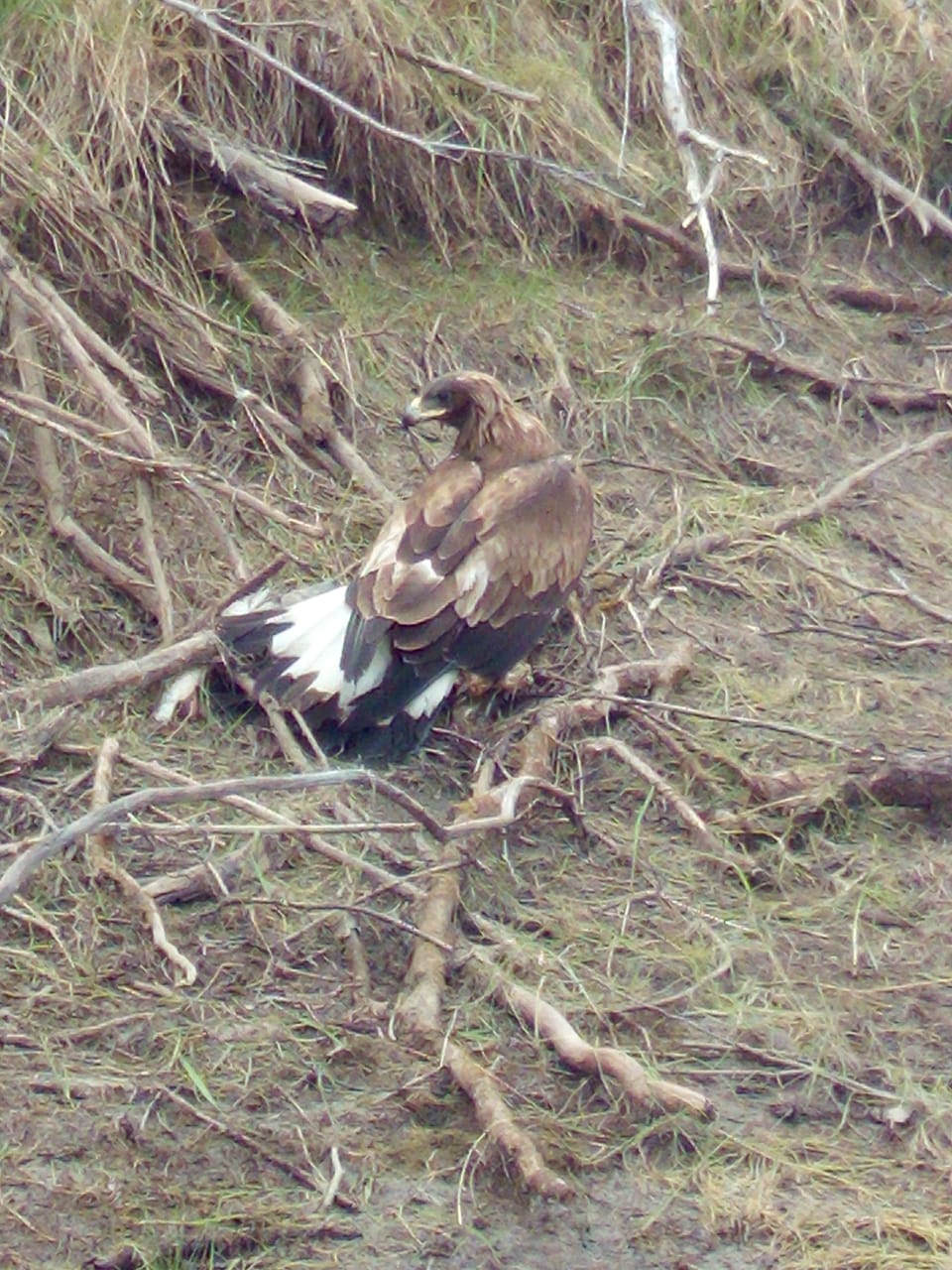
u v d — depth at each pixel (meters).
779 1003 8.74
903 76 15.47
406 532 9.99
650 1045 8.41
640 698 10.60
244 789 8.08
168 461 10.46
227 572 10.77
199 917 8.69
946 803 10.03
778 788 9.95
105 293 11.62
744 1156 7.91
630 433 12.91
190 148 12.40
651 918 9.14
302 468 11.53
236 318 12.16
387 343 12.66
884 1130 8.12
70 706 9.57
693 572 11.75
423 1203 7.57
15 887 7.57
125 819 8.99
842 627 11.57
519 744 9.95
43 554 10.50
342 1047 8.09
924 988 8.93
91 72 12.05
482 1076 7.91
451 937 8.65
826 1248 7.54
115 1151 7.55
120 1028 8.08
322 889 8.96
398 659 9.66
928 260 15.22
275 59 12.12
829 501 12.57
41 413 10.76
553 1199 7.56
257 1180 7.58
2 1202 7.29
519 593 10.06
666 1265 7.46
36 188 11.50
